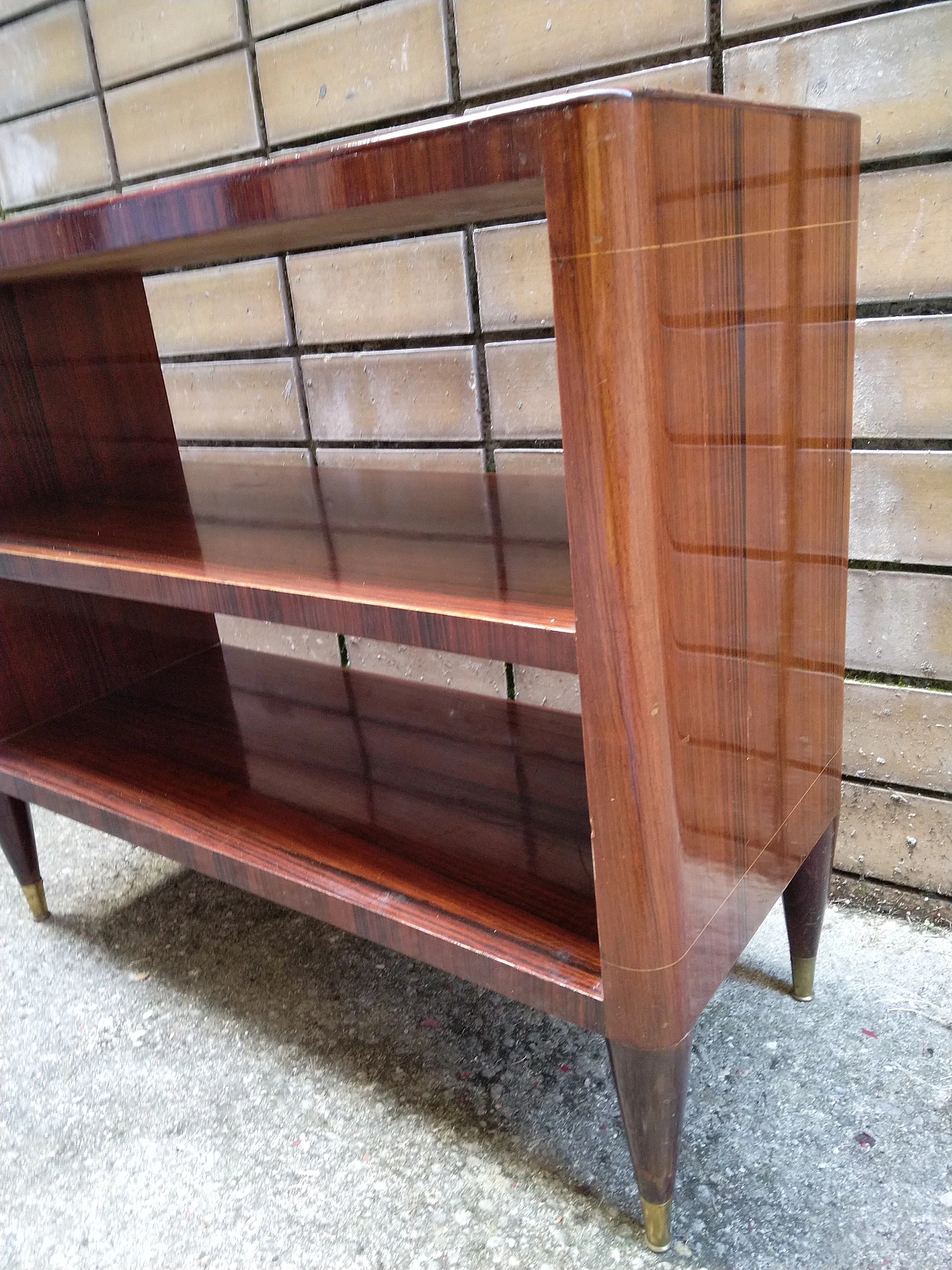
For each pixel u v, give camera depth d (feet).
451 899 2.41
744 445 1.95
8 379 3.49
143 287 3.87
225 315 4.25
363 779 3.09
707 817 2.03
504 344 3.55
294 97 3.79
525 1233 2.31
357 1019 3.09
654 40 2.98
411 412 3.89
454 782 3.02
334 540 2.83
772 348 2.01
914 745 3.19
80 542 3.03
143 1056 3.00
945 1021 2.86
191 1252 2.33
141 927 3.69
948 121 2.63
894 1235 2.22
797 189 2.02
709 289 1.73
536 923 2.29
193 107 4.09
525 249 3.37
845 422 2.48
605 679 1.73
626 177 1.45
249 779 3.15
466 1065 2.86
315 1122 2.69
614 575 1.64
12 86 4.62
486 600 2.12
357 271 3.79
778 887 2.50
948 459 2.87
